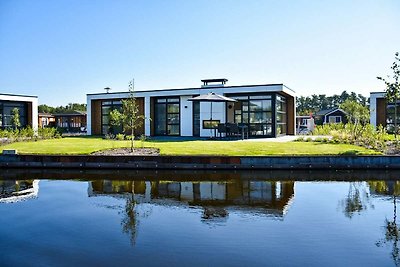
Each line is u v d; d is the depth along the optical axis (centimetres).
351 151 1355
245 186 976
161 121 2547
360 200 810
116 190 934
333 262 484
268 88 2181
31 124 2944
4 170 1295
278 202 795
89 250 526
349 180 1057
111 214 709
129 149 1472
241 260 490
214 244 546
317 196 852
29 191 929
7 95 2759
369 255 506
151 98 2534
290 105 2625
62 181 1070
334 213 707
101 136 2500
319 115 4600
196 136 2403
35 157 1346
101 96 2688
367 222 650
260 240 562
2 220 673
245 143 1664
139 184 1014
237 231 603
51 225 640
